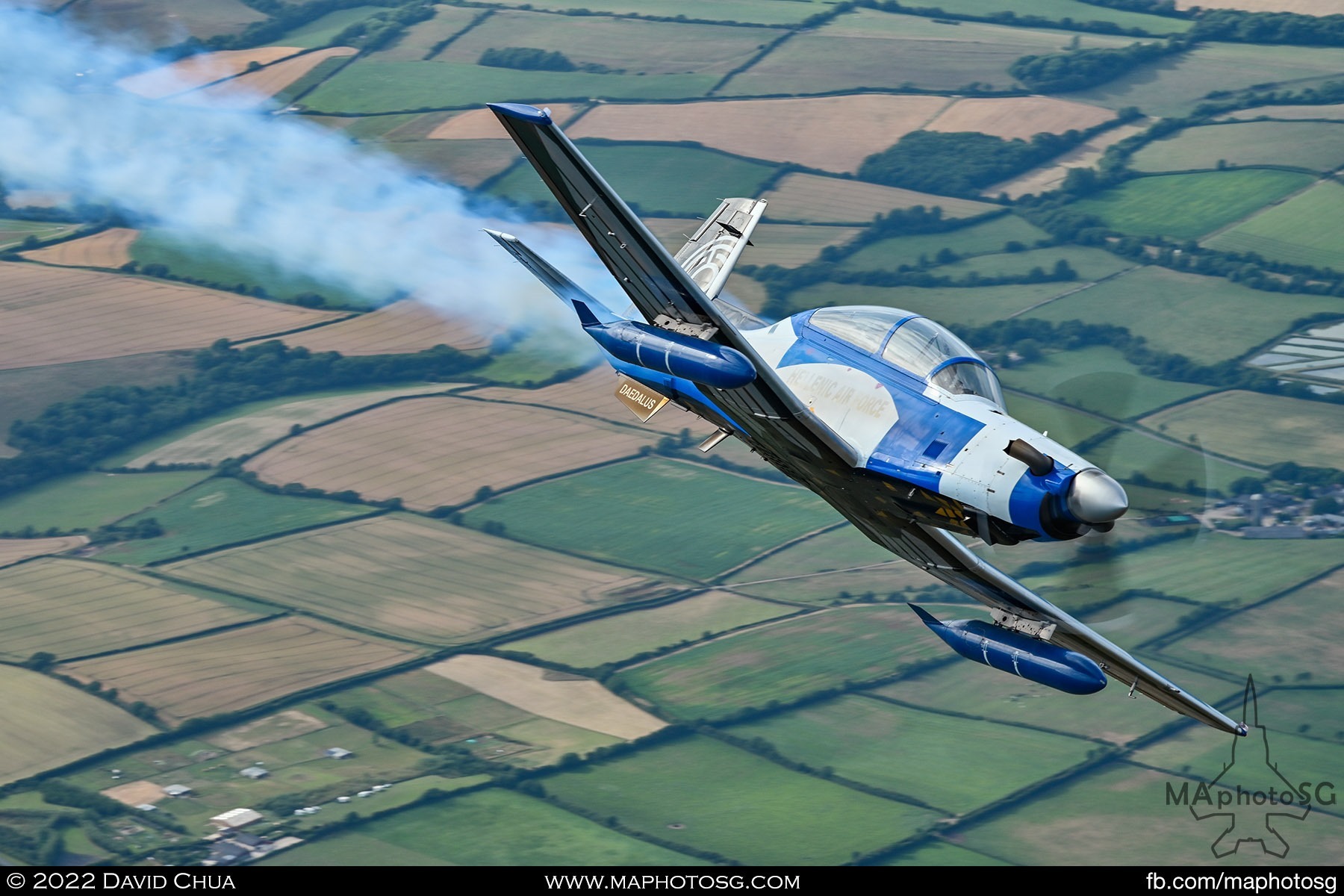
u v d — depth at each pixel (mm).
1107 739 184625
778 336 46656
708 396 43531
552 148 38812
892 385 42844
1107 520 37938
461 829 163625
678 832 163500
